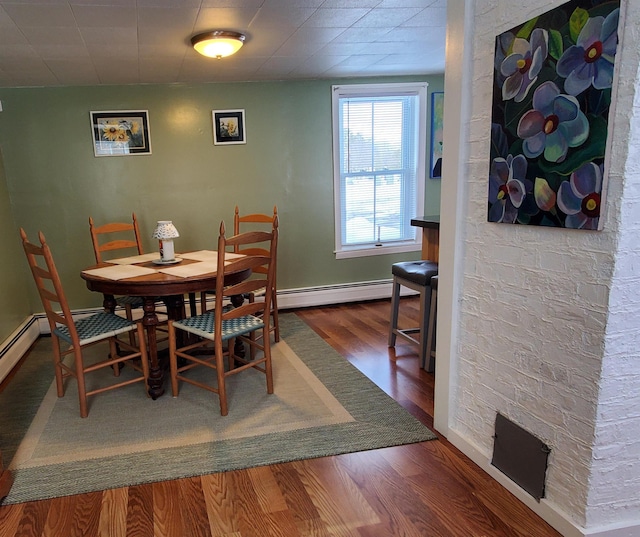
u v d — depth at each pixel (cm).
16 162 361
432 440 212
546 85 137
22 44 252
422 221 315
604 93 120
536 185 145
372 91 414
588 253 133
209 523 163
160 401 256
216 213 404
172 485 184
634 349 134
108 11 211
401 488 179
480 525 159
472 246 182
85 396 239
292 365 303
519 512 165
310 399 255
